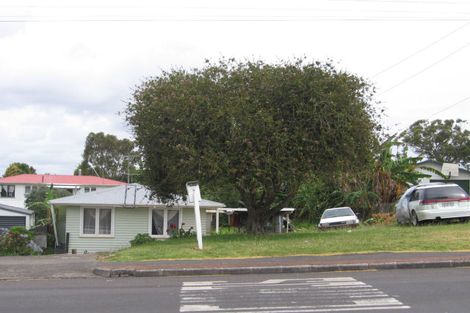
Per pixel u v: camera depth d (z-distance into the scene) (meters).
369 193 36.53
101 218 29.77
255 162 17.61
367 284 10.18
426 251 13.66
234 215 45.09
